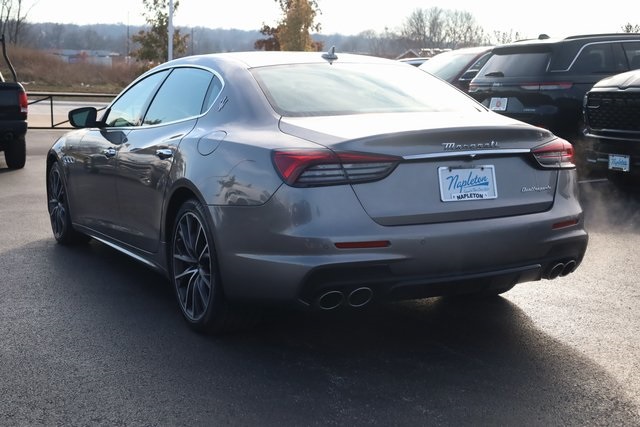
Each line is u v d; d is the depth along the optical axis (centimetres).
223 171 393
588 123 832
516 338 425
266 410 335
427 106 439
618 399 346
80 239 648
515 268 383
